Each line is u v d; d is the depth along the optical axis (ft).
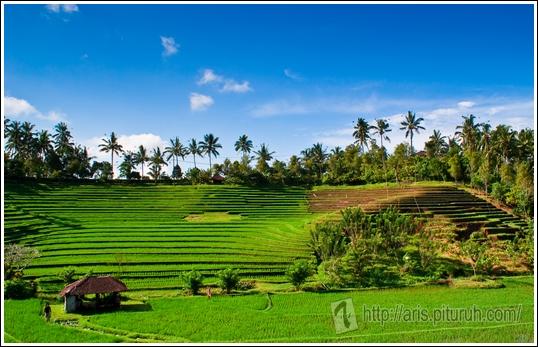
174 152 445.37
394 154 419.33
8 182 323.78
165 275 176.76
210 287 166.81
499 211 273.33
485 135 352.28
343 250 179.93
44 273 172.35
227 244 215.10
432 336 106.63
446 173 367.86
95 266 183.93
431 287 163.94
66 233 229.25
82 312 134.10
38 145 387.96
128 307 140.36
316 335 110.52
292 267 167.53
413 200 282.77
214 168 425.28
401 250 199.82
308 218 278.05
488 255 195.93
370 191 346.95
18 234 220.64
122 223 263.29
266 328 116.57
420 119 418.10
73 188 337.52
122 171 387.96
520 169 287.89
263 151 444.55
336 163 420.77
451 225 236.63
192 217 291.17
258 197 345.10
